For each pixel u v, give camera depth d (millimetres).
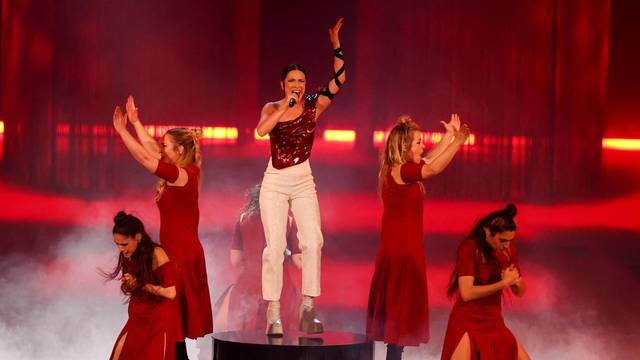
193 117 22578
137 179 20703
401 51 21953
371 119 23312
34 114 20578
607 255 13211
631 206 18859
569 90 20453
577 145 20531
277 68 27703
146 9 21422
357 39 23500
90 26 20703
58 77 20578
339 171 22109
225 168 21344
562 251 13516
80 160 20625
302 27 27547
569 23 20297
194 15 22391
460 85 21125
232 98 23141
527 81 20594
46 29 20547
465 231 15258
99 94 20719
